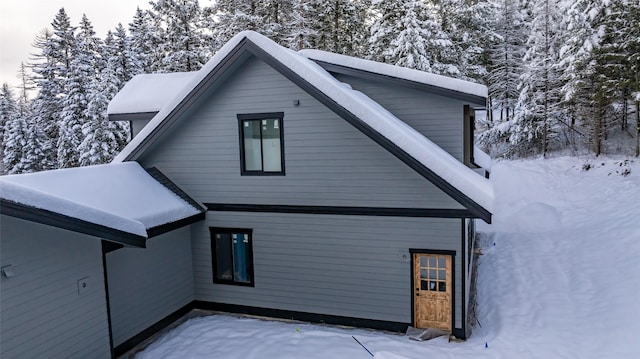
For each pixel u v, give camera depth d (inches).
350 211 352.5
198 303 416.2
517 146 967.6
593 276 405.4
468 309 380.2
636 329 291.9
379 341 321.1
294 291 378.9
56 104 1301.7
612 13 747.4
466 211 318.3
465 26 1033.5
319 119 354.9
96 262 283.7
